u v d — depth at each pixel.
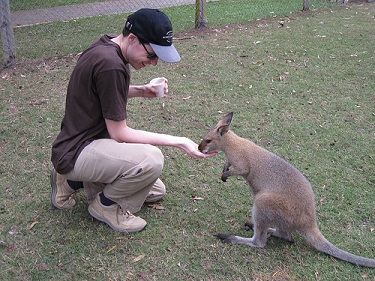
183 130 3.16
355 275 1.93
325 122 3.27
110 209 2.16
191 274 1.94
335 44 5.00
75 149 2.00
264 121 3.28
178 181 2.59
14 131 3.08
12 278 1.89
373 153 2.87
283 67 4.30
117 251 2.05
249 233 2.21
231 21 6.02
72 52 4.73
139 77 4.04
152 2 7.42
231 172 2.18
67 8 6.88
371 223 2.26
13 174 2.61
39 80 3.96
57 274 1.92
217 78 4.02
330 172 2.67
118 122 1.97
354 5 7.07
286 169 2.03
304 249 2.09
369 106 3.52
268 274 1.94
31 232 2.16
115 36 2.04
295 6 6.92
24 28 5.65
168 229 2.21
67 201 2.31
